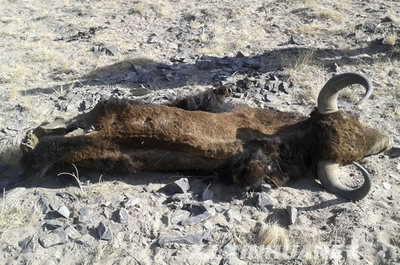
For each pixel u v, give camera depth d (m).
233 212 3.44
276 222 3.37
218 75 5.46
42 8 8.34
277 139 3.63
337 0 7.51
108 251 3.14
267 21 6.95
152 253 3.14
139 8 7.68
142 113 3.48
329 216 3.39
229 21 7.03
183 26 7.00
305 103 4.81
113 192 3.61
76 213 3.44
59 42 6.71
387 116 4.50
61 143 3.49
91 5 8.29
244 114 3.78
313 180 3.71
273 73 5.42
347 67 5.47
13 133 4.48
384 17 6.72
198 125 3.53
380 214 3.39
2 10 8.33
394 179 3.73
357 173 3.81
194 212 3.45
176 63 5.90
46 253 3.14
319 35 6.40
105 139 3.46
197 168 3.66
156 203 3.51
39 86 5.49
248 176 3.53
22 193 3.61
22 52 6.39
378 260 3.05
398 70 5.34
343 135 3.50
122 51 6.30
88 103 4.98
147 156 3.58
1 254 3.14
